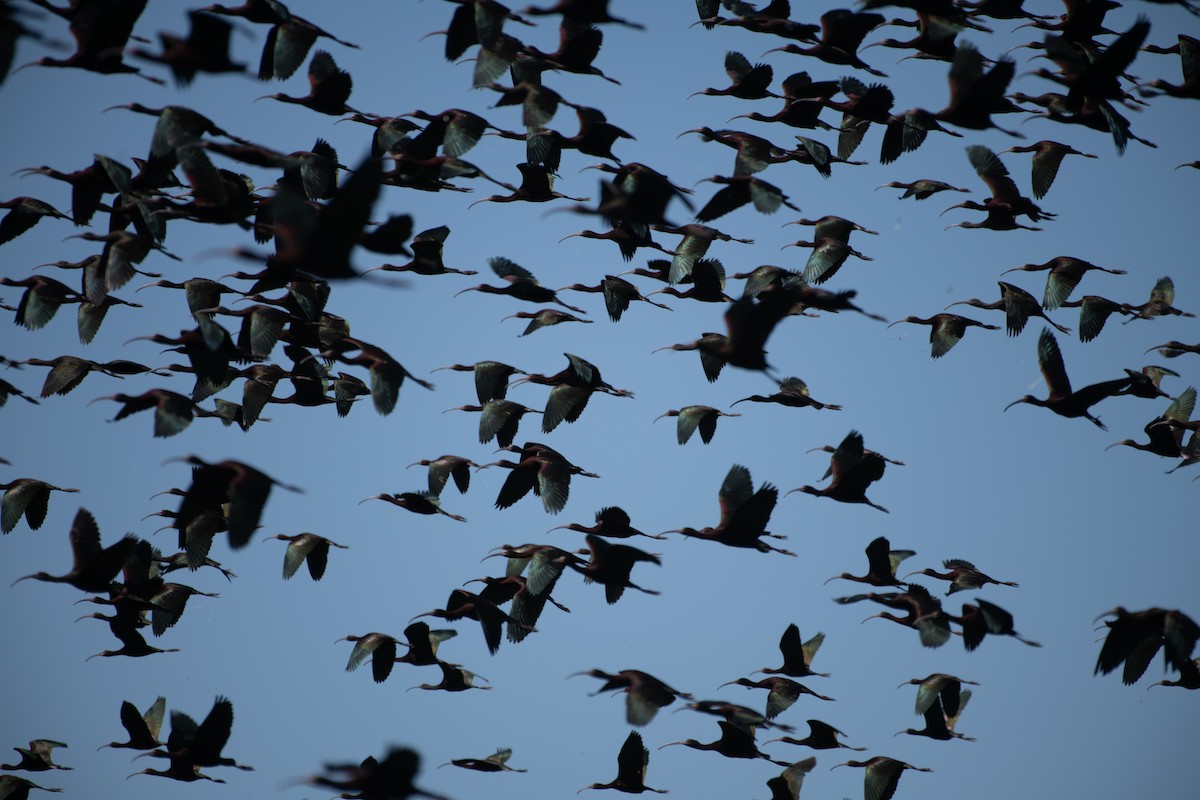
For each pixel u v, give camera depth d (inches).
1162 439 1496.1
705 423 1557.6
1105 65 1278.3
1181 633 1135.0
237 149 1201.4
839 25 1453.0
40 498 1369.3
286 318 1459.2
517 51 1470.2
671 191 1455.5
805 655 1483.8
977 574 1508.4
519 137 1515.7
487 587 1491.1
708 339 1558.8
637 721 1148.5
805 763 1451.8
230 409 1587.1
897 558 1553.9
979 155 1486.2
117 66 1211.9
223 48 1104.2
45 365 1486.2
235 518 959.0
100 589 1304.1
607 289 1595.7
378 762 1043.3
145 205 1321.4
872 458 1375.5
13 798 1531.7
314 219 817.5
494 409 1529.3
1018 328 1501.0
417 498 1537.9
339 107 1446.9
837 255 1519.4
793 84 1518.2
